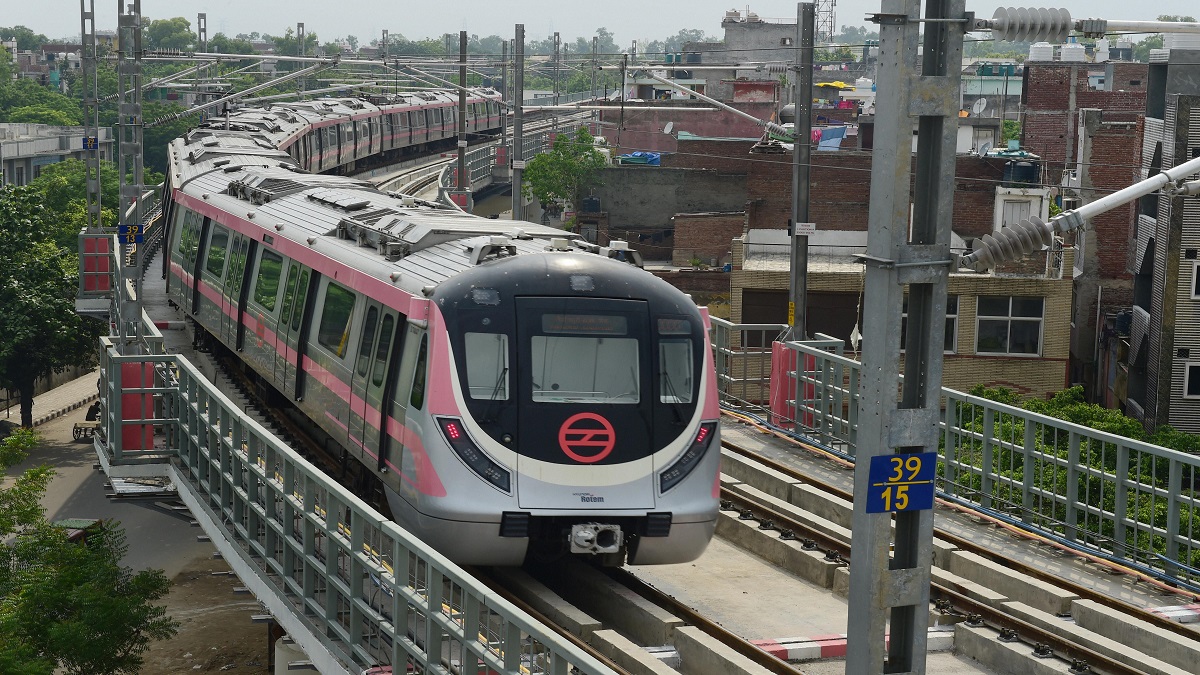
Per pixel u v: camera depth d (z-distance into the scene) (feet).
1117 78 231.91
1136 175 136.98
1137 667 37.01
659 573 47.88
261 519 47.19
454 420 40.83
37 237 164.86
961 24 25.55
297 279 57.77
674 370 42.50
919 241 26.53
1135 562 45.34
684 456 41.98
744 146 203.31
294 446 61.82
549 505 40.55
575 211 212.02
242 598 110.83
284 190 69.82
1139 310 130.52
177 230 86.28
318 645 39.06
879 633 27.02
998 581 44.16
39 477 82.74
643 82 281.54
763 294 131.34
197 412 51.93
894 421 26.43
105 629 79.56
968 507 51.72
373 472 46.83
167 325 88.43
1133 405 130.00
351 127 188.96
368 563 35.68
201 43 290.56
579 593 44.86
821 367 64.18
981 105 278.26
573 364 41.68
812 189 176.65
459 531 40.40
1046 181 180.96
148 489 57.16
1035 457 49.65
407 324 44.16
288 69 338.54
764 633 41.91
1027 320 126.21
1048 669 37.17
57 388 200.85
